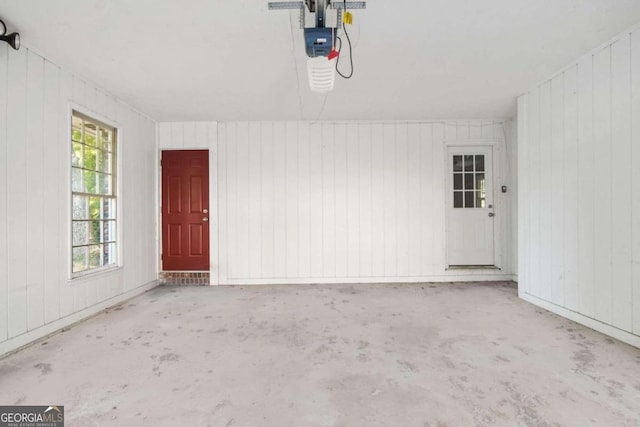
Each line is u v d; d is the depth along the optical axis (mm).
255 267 4328
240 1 1924
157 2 1928
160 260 4316
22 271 2328
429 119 4309
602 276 2514
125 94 3361
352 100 3607
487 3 1972
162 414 1541
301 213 4348
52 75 2611
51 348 2285
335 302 3432
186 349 2262
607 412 1530
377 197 4340
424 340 2396
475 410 1556
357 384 1794
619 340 2373
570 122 2803
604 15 2102
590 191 2613
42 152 2508
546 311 3072
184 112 3951
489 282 4273
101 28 2188
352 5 1926
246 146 4336
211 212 4312
